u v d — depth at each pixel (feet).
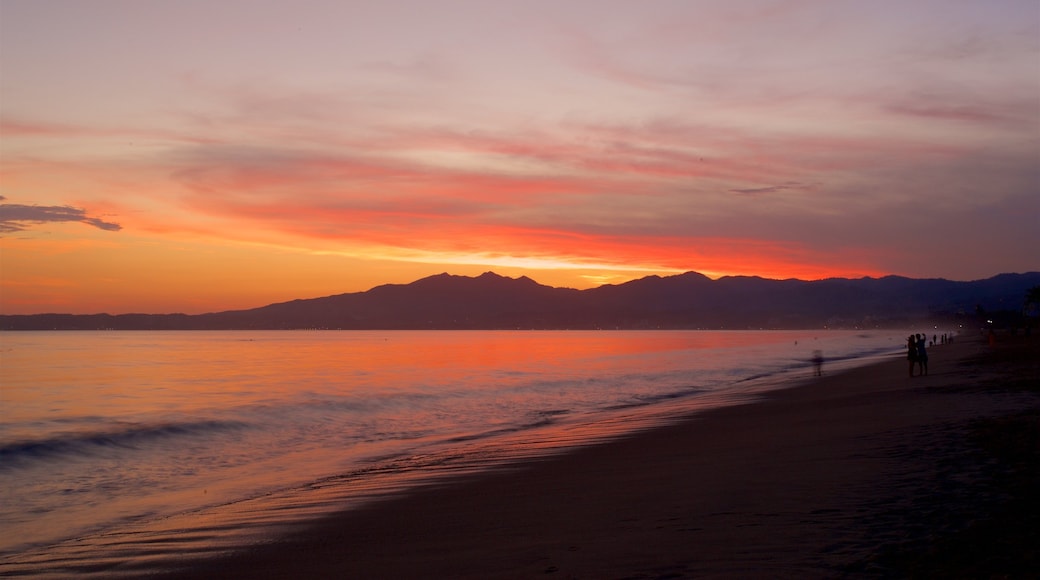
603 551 24.35
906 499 28.27
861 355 271.28
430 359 282.56
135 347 451.12
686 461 45.03
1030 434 41.91
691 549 23.47
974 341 314.96
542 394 119.14
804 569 20.34
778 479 35.14
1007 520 24.20
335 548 29.01
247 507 40.37
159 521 38.17
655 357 286.25
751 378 152.25
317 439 70.90
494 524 31.01
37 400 116.67
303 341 629.92
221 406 102.22
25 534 37.01
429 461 54.65
